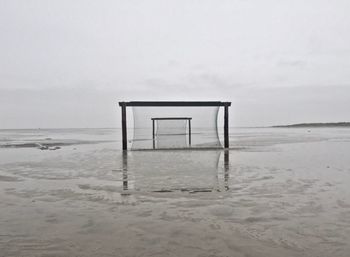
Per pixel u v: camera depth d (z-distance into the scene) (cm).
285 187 652
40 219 447
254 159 1162
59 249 337
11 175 841
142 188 654
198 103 1616
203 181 725
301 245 342
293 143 2170
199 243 350
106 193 612
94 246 344
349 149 1609
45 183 721
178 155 1325
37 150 1675
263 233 380
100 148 1795
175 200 551
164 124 2298
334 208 488
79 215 465
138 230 395
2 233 389
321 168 922
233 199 553
